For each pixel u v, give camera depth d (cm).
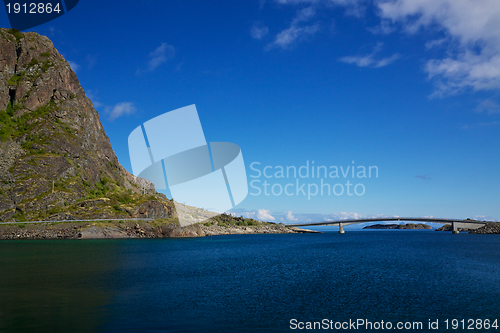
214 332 3114
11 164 19138
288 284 5572
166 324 3303
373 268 7800
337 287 5356
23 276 5853
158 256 10162
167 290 4912
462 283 5853
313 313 3831
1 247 12012
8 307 3788
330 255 11325
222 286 5319
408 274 6856
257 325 3369
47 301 4078
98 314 3581
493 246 16212
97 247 12519
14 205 17275
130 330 3097
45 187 18612
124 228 18262
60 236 16712
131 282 5528
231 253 11919
